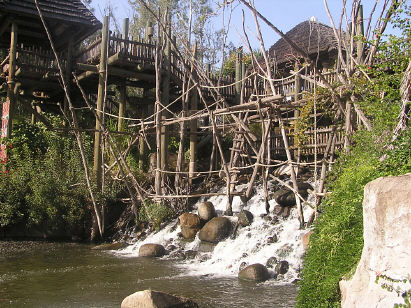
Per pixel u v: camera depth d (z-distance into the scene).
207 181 16.20
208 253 11.83
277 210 12.48
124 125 17.42
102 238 14.53
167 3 23.00
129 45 15.24
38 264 11.04
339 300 5.37
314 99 10.01
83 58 16.64
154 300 7.20
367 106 7.88
